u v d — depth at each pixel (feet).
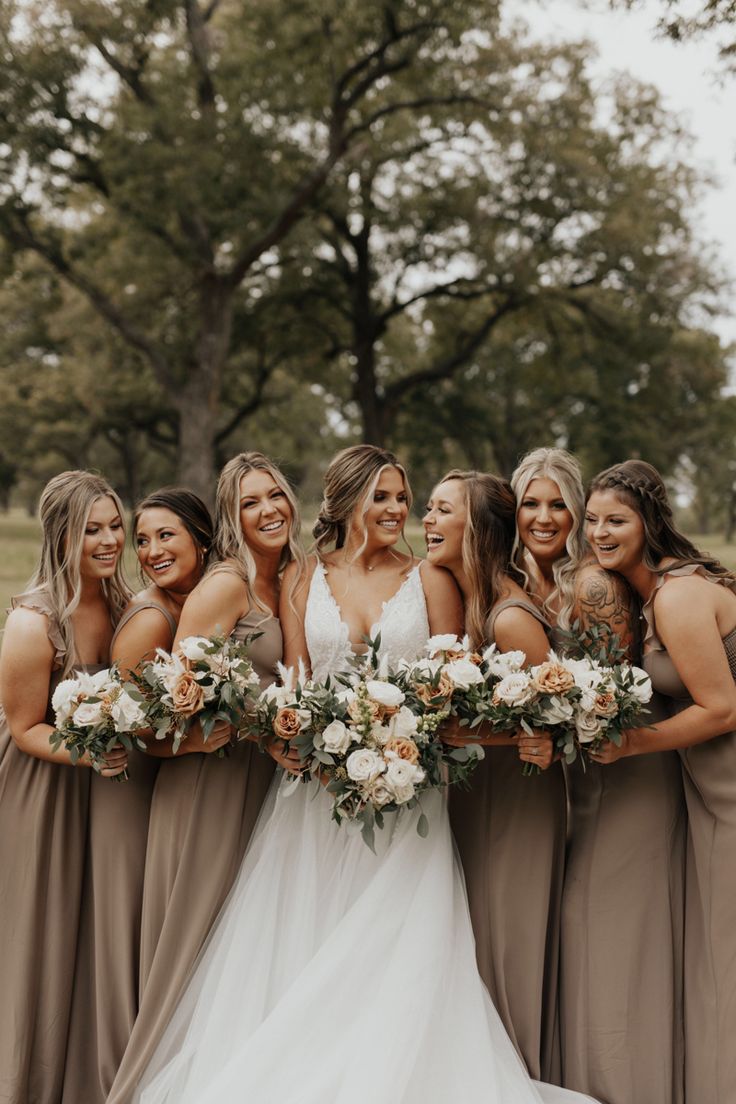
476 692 9.11
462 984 9.35
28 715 10.07
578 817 10.39
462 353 84.74
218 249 75.15
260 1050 8.85
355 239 80.38
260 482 10.49
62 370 106.73
